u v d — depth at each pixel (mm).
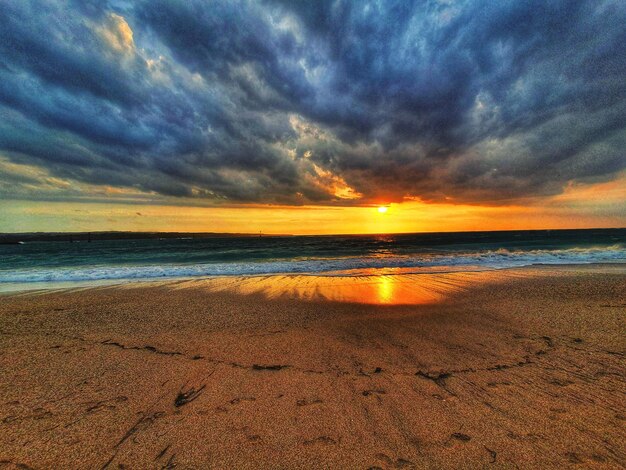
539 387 3234
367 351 4320
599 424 2580
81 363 3891
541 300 7234
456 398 3031
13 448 2332
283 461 2207
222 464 2182
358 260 17438
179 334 5098
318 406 2898
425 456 2242
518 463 2158
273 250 31234
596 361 3859
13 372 3623
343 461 2205
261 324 5684
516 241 40094
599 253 18312
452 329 5309
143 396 3084
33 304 7387
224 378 3482
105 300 7828
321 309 6852
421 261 16578
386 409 2842
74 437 2459
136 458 2236
